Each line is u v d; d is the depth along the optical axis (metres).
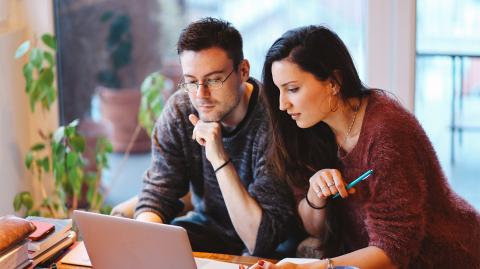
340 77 2.20
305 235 2.68
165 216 2.67
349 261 2.13
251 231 2.52
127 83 3.80
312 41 2.15
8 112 3.28
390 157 2.15
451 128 3.43
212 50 2.36
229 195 2.50
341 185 2.24
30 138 3.55
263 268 2.04
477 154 3.45
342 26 3.41
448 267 2.31
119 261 2.08
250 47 3.69
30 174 3.52
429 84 3.37
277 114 2.36
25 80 3.45
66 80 3.67
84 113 3.78
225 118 2.55
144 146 3.91
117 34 3.75
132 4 3.72
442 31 3.30
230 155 2.64
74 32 3.67
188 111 2.63
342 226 2.48
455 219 2.34
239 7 3.68
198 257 2.33
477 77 3.38
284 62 2.17
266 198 2.53
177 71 3.83
